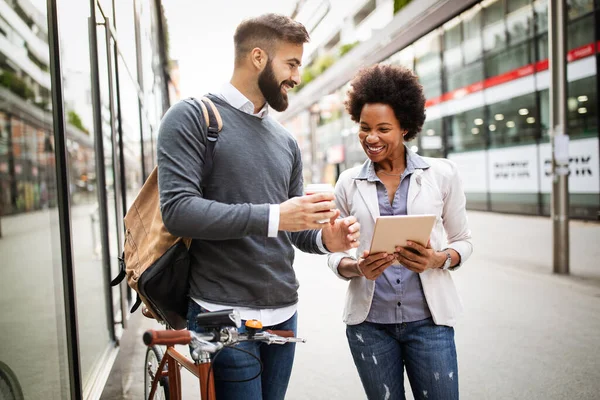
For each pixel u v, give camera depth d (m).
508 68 12.54
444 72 15.12
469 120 14.17
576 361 3.56
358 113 1.86
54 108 2.19
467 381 3.29
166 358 2.06
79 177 2.81
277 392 1.76
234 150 1.55
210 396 1.42
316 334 4.46
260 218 1.37
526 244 8.42
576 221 10.45
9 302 1.64
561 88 6.08
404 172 1.87
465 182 14.55
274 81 1.60
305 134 33.34
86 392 2.58
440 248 1.87
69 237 2.23
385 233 1.56
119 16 4.79
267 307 1.61
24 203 1.79
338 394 3.23
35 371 1.86
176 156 1.45
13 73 1.73
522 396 3.05
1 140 1.61
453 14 7.33
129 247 1.64
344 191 1.97
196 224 1.37
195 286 1.58
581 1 10.21
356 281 1.86
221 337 1.33
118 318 4.01
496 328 4.34
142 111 7.14
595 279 5.91
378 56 10.24
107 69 3.78
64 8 2.47
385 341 1.83
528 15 11.70
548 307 4.90
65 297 2.23
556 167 6.16
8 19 1.69
